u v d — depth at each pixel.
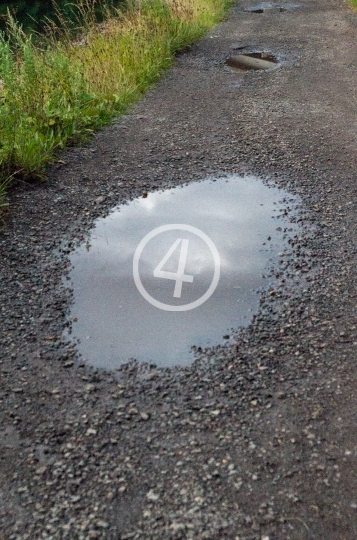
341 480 2.52
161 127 6.82
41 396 3.00
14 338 3.42
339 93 7.93
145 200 5.06
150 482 2.52
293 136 6.41
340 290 3.77
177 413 2.88
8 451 2.68
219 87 8.41
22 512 2.39
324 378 3.08
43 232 4.55
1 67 6.04
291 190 5.16
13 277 3.99
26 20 14.74
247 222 4.64
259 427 2.79
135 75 8.52
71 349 3.33
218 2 15.49
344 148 6.07
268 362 3.20
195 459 2.63
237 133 6.56
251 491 2.48
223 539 2.28
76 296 3.79
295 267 4.03
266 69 9.31
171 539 2.28
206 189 5.24
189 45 10.91
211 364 3.19
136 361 3.23
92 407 2.92
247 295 3.75
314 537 2.28
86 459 2.64
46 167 5.66
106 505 2.42
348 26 12.57
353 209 4.79
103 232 4.55
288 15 14.40
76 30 10.87
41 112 6.29
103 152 6.09
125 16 11.03
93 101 7.18
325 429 2.78
